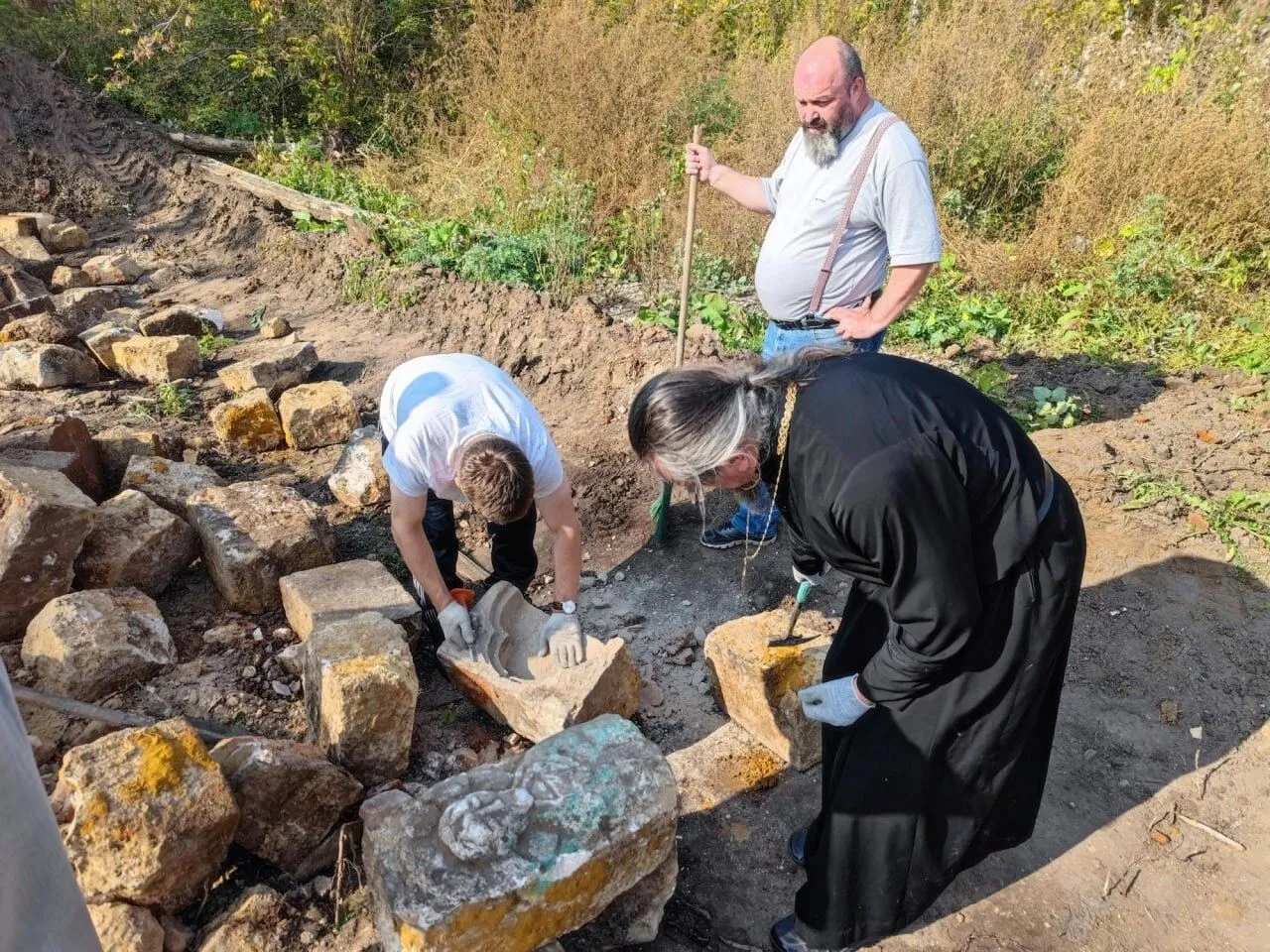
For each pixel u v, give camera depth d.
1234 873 2.67
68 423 3.99
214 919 2.39
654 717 3.24
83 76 9.83
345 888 2.48
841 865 2.20
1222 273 6.02
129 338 5.68
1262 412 4.62
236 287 7.11
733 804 2.90
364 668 2.71
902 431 1.78
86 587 3.42
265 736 2.99
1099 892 2.63
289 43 9.96
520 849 2.09
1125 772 2.98
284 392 5.04
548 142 8.00
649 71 8.23
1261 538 3.79
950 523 1.78
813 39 8.63
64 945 1.57
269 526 3.57
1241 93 6.97
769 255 3.51
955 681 2.02
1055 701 2.16
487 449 2.40
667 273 6.52
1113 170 6.49
